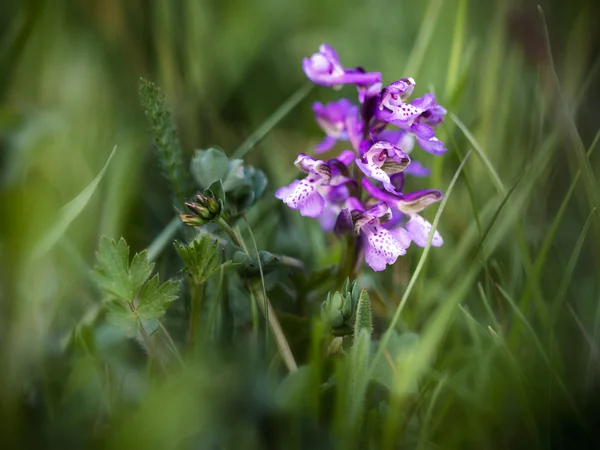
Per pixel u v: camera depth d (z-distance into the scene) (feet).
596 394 0.83
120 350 0.84
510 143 1.15
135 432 0.72
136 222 1.04
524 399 0.78
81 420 0.75
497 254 1.00
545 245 0.88
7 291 0.80
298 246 1.03
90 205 0.99
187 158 1.15
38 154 0.97
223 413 0.76
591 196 0.90
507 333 0.91
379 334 0.96
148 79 1.19
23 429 0.74
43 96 1.12
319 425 0.78
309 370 0.77
